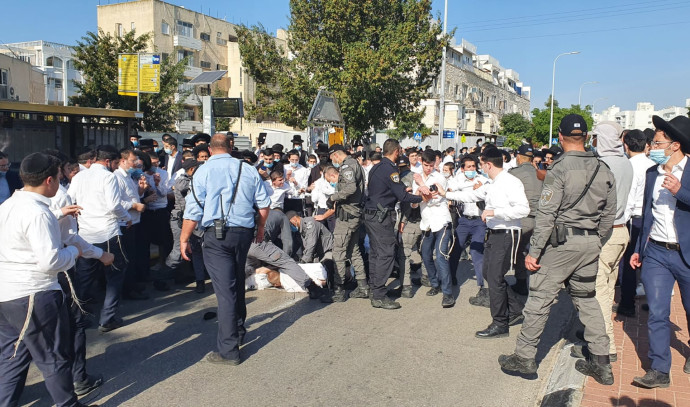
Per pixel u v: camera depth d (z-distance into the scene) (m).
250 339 5.19
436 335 5.34
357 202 6.42
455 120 49.66
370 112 23.33
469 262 9.10
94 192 5.24
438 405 3.88
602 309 4.59
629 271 5.76
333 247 6.48
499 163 5.13
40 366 3.40
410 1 22.92
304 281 6.65
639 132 5.69
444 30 23.47
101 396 3.98
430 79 25.02
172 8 44.31
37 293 3.32
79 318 4.05
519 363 4.32
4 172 5.72
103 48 22.83
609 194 4.06
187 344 5.05
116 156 5.48
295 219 7.64
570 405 3.77
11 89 23.56
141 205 6.13
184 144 8.08
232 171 4.68
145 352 4.85
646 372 4.22
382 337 5.25
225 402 3.89
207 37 48.06
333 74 22.70
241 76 49.28
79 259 5.02
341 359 4.69
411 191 7.00
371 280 6.30
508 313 5.48
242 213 4.66
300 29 23.47
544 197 4.09
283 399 3.94
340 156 7.47
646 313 5.99
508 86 83.81
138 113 9.71
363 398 3.96
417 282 7.56
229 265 4.61
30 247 3.30
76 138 9.52
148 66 17.72
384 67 21.08
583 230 4.06
